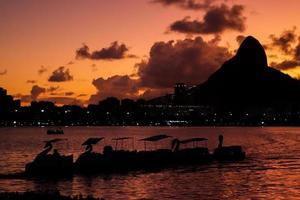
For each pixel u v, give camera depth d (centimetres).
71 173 6134
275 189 4862
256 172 6372
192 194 4569
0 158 9212
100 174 6053
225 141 17138
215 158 8050
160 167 6856
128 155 6906
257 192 4675
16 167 7250
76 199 3494
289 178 5734
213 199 4288
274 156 9319
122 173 6197
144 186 5109
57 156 6172
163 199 4294
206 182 5397
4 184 5288
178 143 7962
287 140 18125
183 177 5838
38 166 6000
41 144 15412
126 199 4300
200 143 15275
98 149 12431
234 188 4931
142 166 6894
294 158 8775
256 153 10388
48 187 5066
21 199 3344
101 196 4475
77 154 10531
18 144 15425
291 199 4281
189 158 7619
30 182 5425
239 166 7150
